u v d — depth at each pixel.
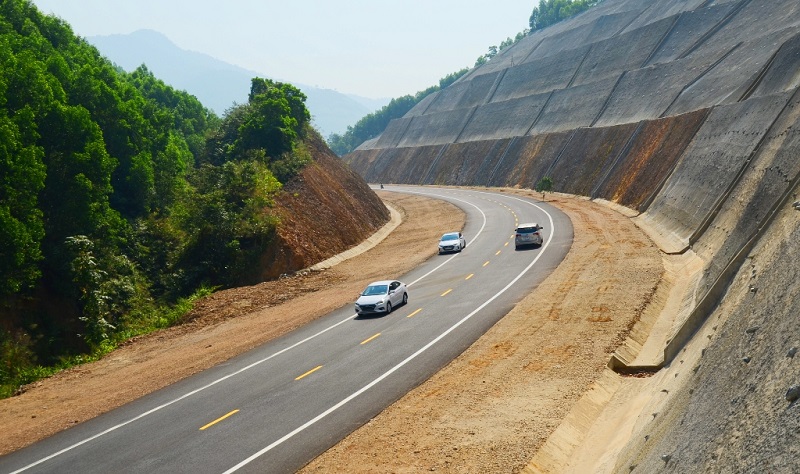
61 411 20.53
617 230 49.19
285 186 55.47
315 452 15.34
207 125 95.25
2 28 49.78
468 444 15.22
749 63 68.56
